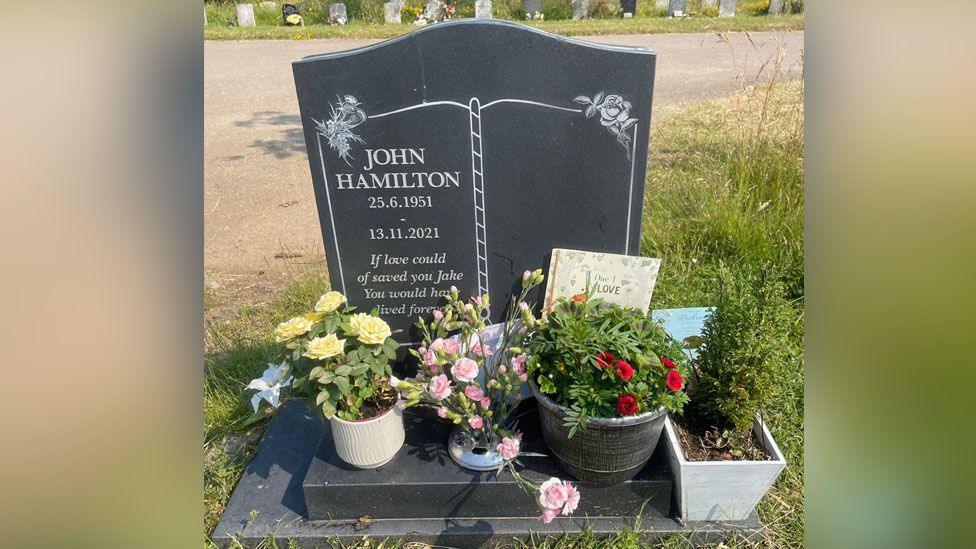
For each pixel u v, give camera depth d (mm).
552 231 2396
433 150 2264
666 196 4074
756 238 3523
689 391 2191
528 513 2111
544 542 2043
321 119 2225
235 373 2932
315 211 4598
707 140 5004
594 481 2023
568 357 1907
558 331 1965
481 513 2121
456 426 2254
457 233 2402
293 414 2584
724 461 1966
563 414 1905
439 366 2104
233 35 9688
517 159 2281
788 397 2566
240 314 3385
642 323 2041
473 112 2211
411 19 10750
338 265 2469
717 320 2061
